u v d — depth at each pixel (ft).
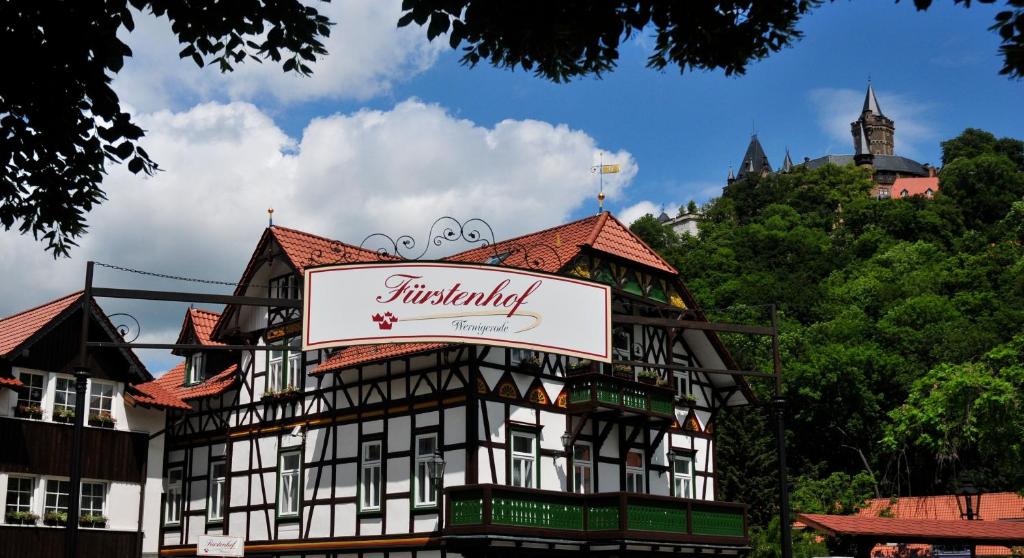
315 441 91.86
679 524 85.40
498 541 76.64
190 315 109.29
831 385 188.44
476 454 79.46
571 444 86.07
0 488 80.53
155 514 96.27
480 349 81.61
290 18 34.22
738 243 276.62
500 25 30.42
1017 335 120.16
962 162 324.19
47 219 38.24
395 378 86.74
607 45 30.48
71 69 33.53
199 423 103.86
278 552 92.22
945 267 242.58
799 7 29.35
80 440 52.42
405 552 82.74
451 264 70.54
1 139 35.55
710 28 29.76
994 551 112.47
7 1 31.48
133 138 36.45
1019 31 24.85
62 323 86.17
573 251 87.45
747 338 193.98
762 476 158.51
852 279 254.27
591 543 81.97
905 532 77.10
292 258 94.17
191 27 33.99
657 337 95.55
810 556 101.04
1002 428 112.16
